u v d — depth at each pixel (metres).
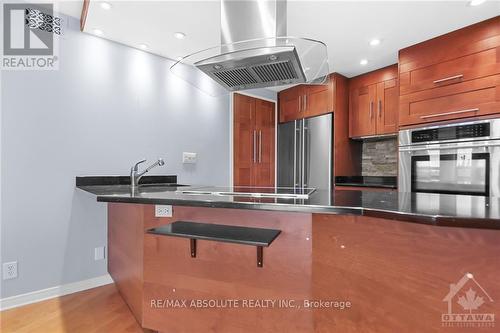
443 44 2.31
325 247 1.21
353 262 1.14
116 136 2.54
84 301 2.09
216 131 3.38
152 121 2.80
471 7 1.92
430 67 2.39
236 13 1.57
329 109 3.32
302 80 1.87
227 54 1.50
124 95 2.60
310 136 3.55
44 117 2.13
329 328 1.20
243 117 3.67
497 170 2.02
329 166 3.30
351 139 3.51
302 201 1.24
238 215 1.43
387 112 3.04
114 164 2.52
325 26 2.19
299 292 1.27
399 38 2.39
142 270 1.65
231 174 3.52
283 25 1.55
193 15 2.09
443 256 0.95
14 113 2.00
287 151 3.90
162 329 1.58
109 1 1.91
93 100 2.39
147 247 1.64
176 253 1.55
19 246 2.02
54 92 2.18
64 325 1.75
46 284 2.13
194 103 3.16
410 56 2.53
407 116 2.56
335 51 2.66
